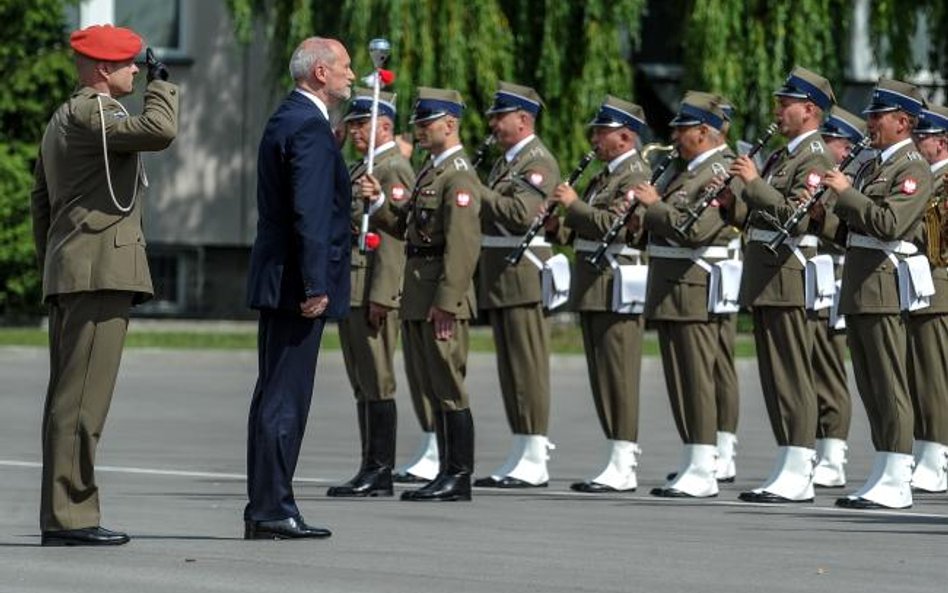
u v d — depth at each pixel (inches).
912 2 2358.5
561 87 2269.9
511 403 1070.4
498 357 1074.7
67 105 749.9
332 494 989.2
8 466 1119.0
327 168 759.1
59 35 2763.3
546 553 760.3
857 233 940.0
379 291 990.4
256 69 2839.6
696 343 1014.4
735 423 1112.8
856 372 949.2
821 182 950.4
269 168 762.8
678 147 1023.6
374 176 1002.1
